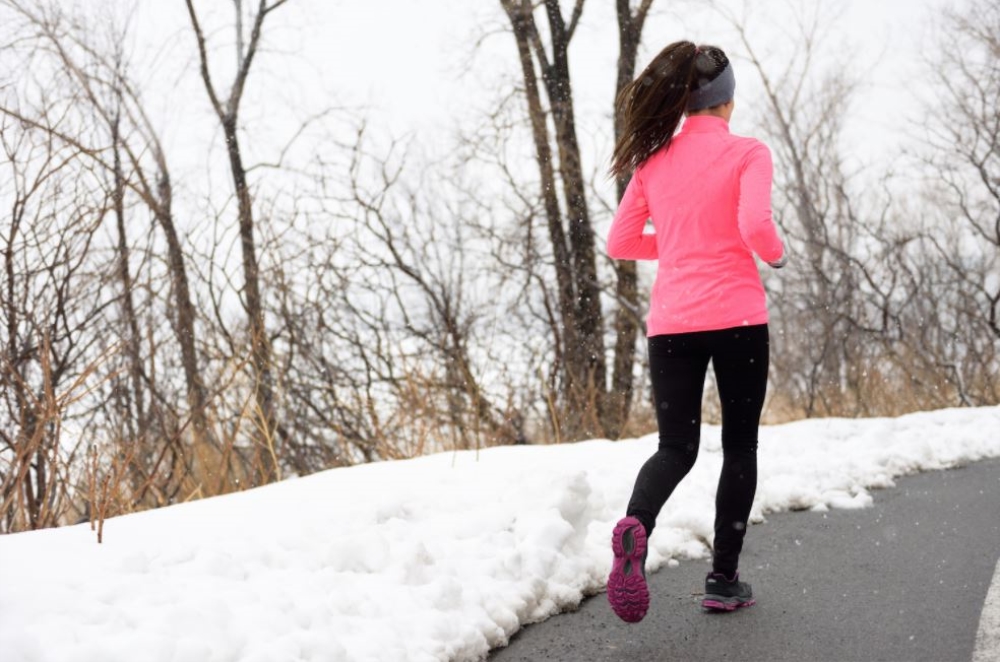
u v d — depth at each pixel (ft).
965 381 39.06
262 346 22.82
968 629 9.50
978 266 43.96
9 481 15.72
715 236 10.40
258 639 8.45
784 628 9.98
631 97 10.83
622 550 9.45
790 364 42.14
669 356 10.59
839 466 18.54
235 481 20.25
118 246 22.84
